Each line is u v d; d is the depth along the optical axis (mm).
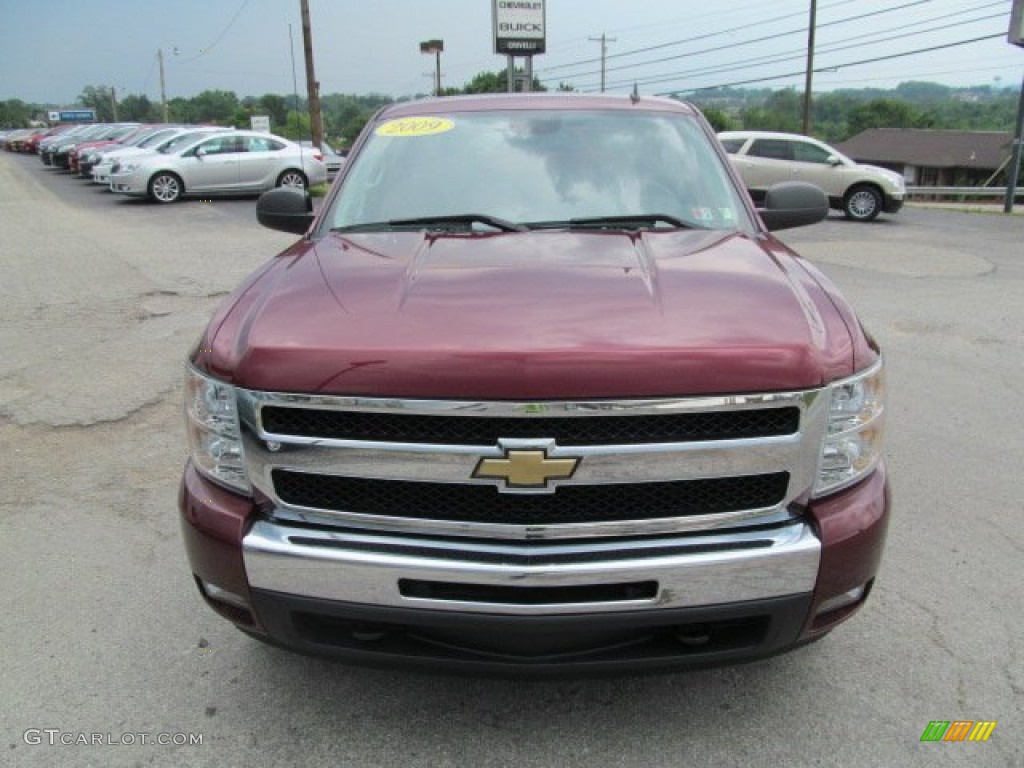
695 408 1971
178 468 4359
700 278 2426
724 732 2459
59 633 2955
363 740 2445
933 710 2545
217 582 2230
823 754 2375
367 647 2199
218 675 2734
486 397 1949
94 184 24453
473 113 3738
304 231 3670
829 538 2105
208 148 18844
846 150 71000
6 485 4156
